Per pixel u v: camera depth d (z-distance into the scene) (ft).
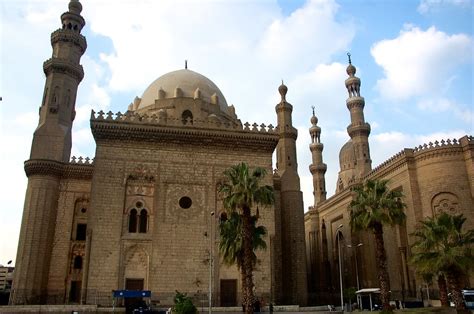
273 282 128.36
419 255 96.99
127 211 126.41
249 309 89.35
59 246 141.90
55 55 162.40
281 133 168.76
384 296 97.96
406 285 151.53
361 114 222.69
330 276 223.10
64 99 156.87
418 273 104.01
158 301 118.73
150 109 160.97
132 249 123.24
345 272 204.95
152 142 133.90
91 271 117.70
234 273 126.82
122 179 128.06
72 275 140.97
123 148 131.23
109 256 120.26
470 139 145.28
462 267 88.63
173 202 129.80
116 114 132.98
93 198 124.47
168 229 126.62
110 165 128.57
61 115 154.40
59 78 157.99
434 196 146.10
